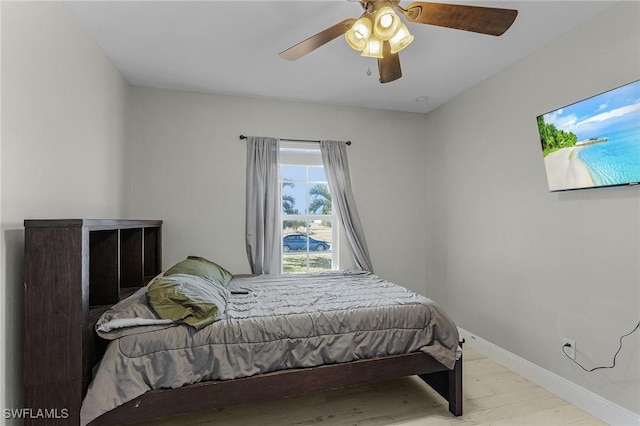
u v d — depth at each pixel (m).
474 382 2.33
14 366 1.33
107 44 2.19
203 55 2.36
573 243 2.06
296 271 3.45
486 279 2.80
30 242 1.28
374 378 1.84
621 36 1.77
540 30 2.06
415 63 2.50
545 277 2.25
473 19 1.48
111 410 1.43
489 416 1.93
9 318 1.30
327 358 1.78
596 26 1.90
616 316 1.82
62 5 1.72
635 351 1.74
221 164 3.09
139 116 2.90
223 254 3.09
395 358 1.88
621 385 1.80
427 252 3.65
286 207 3.43
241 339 1.65
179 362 1.54
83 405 1.34
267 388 1.66
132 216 2.88
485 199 2.81
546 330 2.25
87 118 2.03
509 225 2.55
